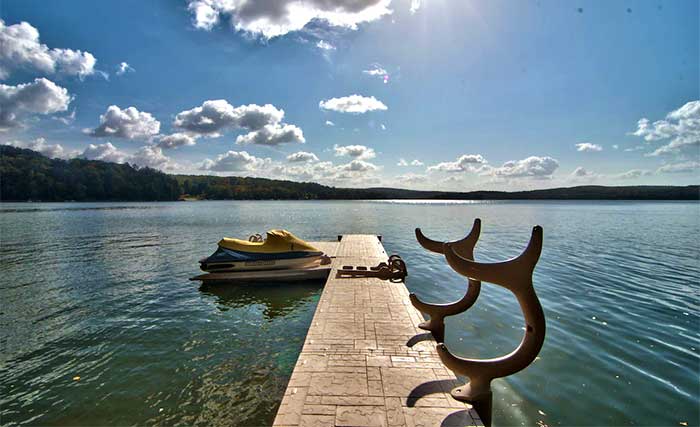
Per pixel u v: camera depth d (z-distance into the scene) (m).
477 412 3.89
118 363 6.28
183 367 6.15
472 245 5.43
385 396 4.13
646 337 6.92
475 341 6.92
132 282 11.80
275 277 11.49
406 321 6.61
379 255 14.38
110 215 47.22
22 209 61.12
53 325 8.02
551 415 4.64
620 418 4.57
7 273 13.12
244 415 4.87
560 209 68.69
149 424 4.68
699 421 4.50
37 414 4.88
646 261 14.41
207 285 11.34
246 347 6.96
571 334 7.06
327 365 4.89
